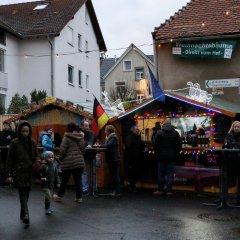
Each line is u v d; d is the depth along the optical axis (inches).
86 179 479.8
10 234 307.1
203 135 514.9
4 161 550.9
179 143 474.3
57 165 502.9
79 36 1466.5
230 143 419.8
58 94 1296.8
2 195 474.0
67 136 423.5
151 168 524.1
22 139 337.7
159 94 522.0
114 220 350.9
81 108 555.8
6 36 1233.4
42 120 578.6
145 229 320.5
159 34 697.0
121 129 556.4
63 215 370.6
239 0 731.4
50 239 293.7
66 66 1353.3
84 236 301.3
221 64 684.1
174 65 708.0
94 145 482.9
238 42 673.6
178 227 326.0
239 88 674.2
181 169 502.3
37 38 1296.8
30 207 405.4
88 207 406.0
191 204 420.8
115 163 472.4
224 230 316.2
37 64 1294.3
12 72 1261.1
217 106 526.9
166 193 475.2
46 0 1472.7
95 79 1604.3
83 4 1469.0
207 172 487.5
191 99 512.7
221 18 697.0
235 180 473.4
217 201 424.8
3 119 825.5
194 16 719.1
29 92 1295.5
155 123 539.5
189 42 685.3
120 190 495.2
